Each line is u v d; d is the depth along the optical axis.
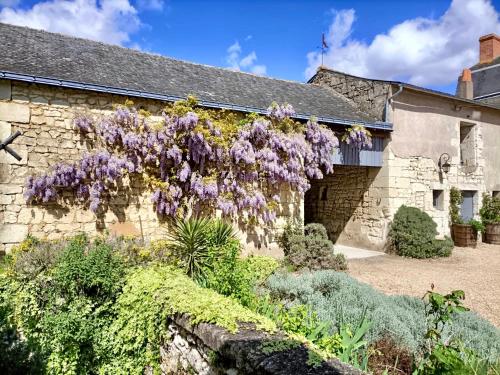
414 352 3.34
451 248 9.62
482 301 5.87
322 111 9.24
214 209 7.45
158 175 7.00
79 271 3.99
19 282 4.07
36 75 5.82
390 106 9.80
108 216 6.59
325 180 12.01
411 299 4.80
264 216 7.95
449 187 11.19
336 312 3.94
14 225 5.83
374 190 10.33
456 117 11.44
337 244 11.40
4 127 5.78
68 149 6.27
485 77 15.73
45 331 3.89
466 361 2.81
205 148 7.02
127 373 3.81
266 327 2.80
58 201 6.18
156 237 6.98
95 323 3.95
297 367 2.18
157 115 7.10
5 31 7.35
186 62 9.73
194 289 3.67
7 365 3.01
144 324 3.74
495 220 11.83
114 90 6.46
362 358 3.15
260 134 7.64
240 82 9.66
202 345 2.98
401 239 9.55
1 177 5.76
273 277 5.04
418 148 10.50
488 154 12.41
